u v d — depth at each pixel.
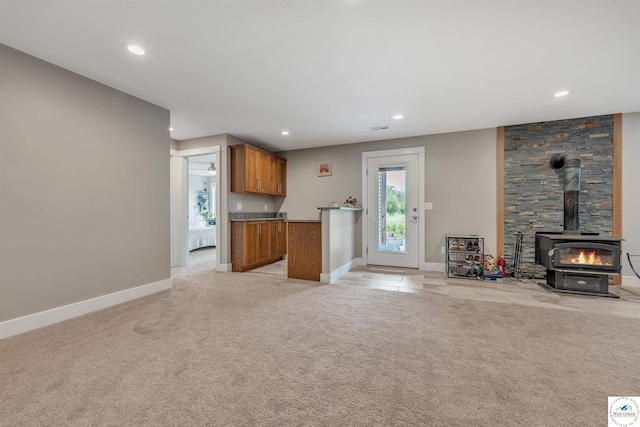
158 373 1.54
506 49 2.12
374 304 2.74
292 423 1.18
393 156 4.68
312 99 3.09
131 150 2.94
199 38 2.00
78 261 2.47
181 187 4.82
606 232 3.46
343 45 2.09
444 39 2.01
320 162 5.29
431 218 4.40
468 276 3.93
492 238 4.03
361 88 2.81
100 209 2.65
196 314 2.46
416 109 3.37
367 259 4.88
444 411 1.25
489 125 3.94
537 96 2.96
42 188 2.24
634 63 2.29
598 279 3.04
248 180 4.50
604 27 1.85
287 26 1.87
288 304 2.73
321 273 3.65
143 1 1.62
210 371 1.56
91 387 1.41
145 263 3.07
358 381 1.48
